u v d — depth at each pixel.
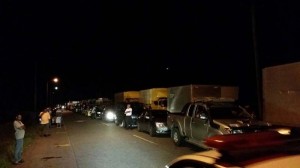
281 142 2.43
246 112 13.71
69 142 19.42
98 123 35.78
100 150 15.75
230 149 2.33
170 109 25.47
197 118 13.80
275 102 12.43
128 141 18.89
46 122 25.03
